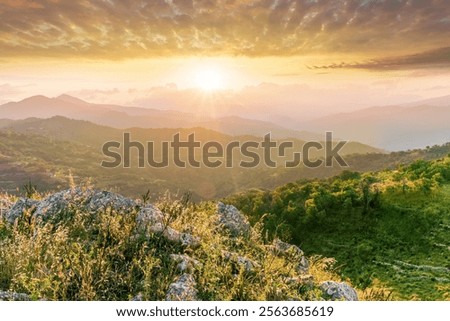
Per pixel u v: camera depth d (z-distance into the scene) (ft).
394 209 92.79
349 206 97.04
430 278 67.00
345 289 31.24
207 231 36.60
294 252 38.99
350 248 86.12
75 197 35.04
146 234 30.86
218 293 24.90
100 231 29.81
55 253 25.41
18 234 28.58
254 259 35.19
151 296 23.17
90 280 22.62
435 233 82.23
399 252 80.23
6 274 23.75
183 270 27.17
